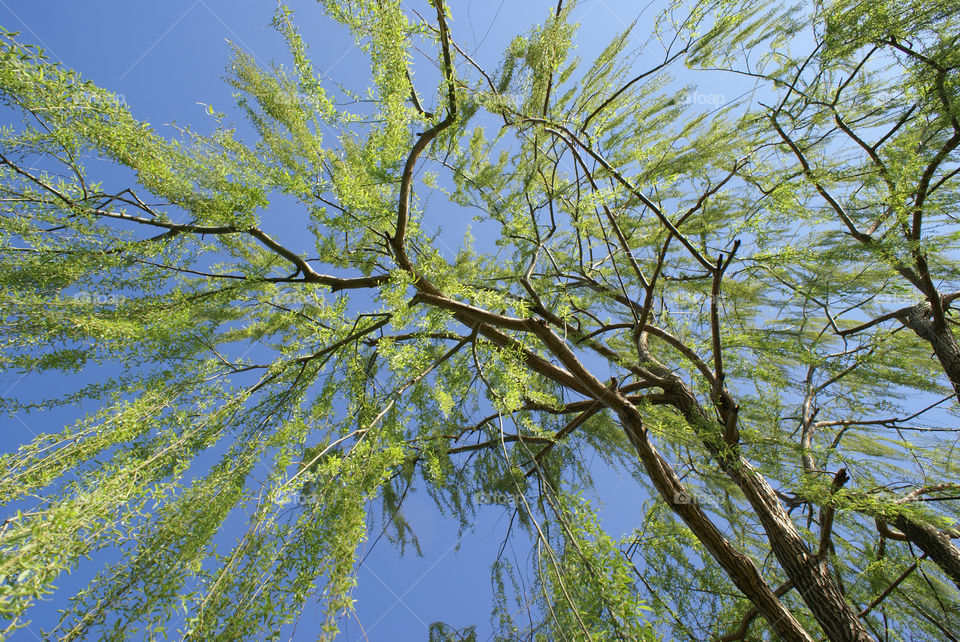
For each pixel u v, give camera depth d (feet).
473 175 11.49
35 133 5.82
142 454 5.98
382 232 9.22
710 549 8.57
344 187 7.39
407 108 7.89
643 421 9.29
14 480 4.75
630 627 4.80
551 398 8.86
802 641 7.59
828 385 11.25
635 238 12.26
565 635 5.06
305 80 7.50
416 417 9.34
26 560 3.73
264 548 5.39
